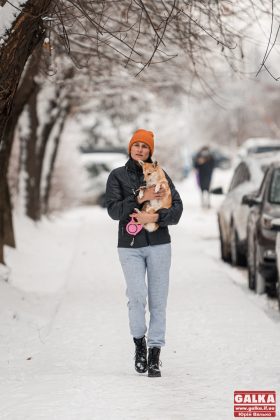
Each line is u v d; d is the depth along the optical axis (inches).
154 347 566.9
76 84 1493.6
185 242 1473.9
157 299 573.0
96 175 3034.0
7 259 1327.5
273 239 927.7
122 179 573.6
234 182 1289.4
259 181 1165.1
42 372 582.2
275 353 622.5
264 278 951.6
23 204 1929.1
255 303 909.8
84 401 489.7
